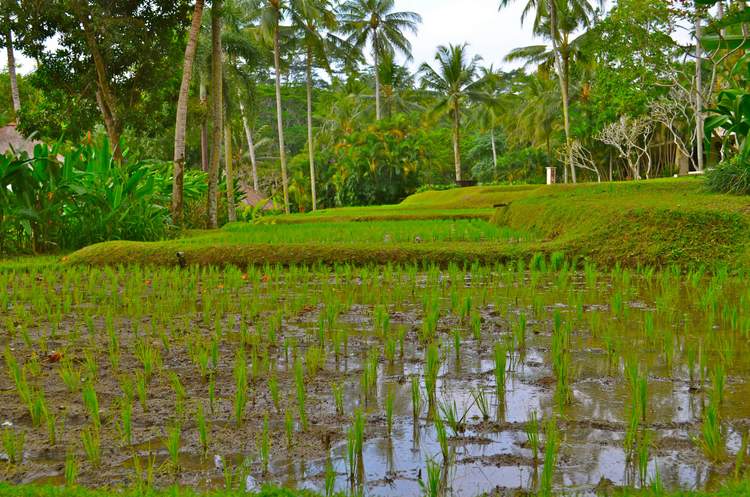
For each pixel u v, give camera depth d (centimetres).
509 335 473
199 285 754
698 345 431
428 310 555
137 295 673
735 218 800
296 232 1411
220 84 2070
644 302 589
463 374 381
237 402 305
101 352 438
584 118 4272
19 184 1120
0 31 1984
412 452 270
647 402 326
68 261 941
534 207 1284
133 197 1307
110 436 291
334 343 455
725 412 309
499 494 229
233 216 2633
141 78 2130
